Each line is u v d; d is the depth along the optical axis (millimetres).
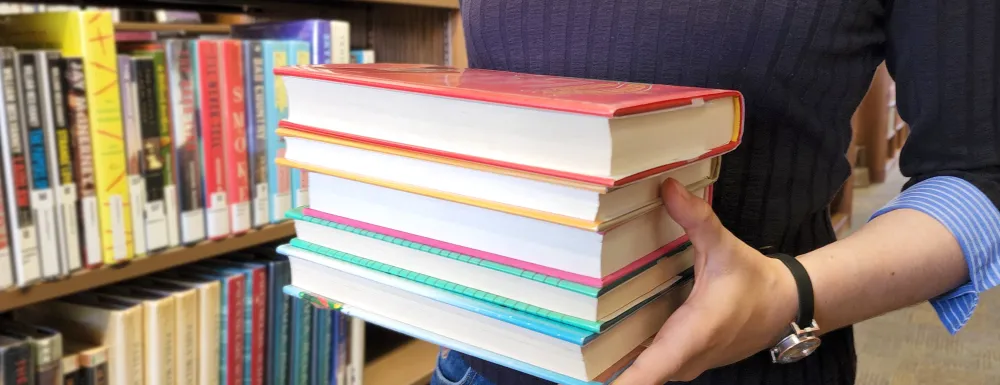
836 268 453
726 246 418
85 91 889
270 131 1120
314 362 1295
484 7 606
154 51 966
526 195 391
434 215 439
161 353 1025
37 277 867
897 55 508
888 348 2328
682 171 435
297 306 1238
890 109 5195
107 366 981
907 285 466
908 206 489
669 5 513
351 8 1536
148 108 958
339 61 1194
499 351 430
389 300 472
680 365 409
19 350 876
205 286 1081
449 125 412
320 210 499
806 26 493
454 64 1476
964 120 475
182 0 1311
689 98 398
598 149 364
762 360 540
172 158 999
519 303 414
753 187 524
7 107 819
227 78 1048
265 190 1127
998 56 468
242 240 1109
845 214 3705
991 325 2502
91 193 912
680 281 458
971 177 472
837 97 525
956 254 467
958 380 2094
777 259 453
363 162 457
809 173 532
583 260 390
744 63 503
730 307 414
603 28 536
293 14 1492
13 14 933
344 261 480
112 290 1055
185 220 1023
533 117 379
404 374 1474
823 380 560
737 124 460
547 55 567
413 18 1492
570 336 386
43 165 859
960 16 469
